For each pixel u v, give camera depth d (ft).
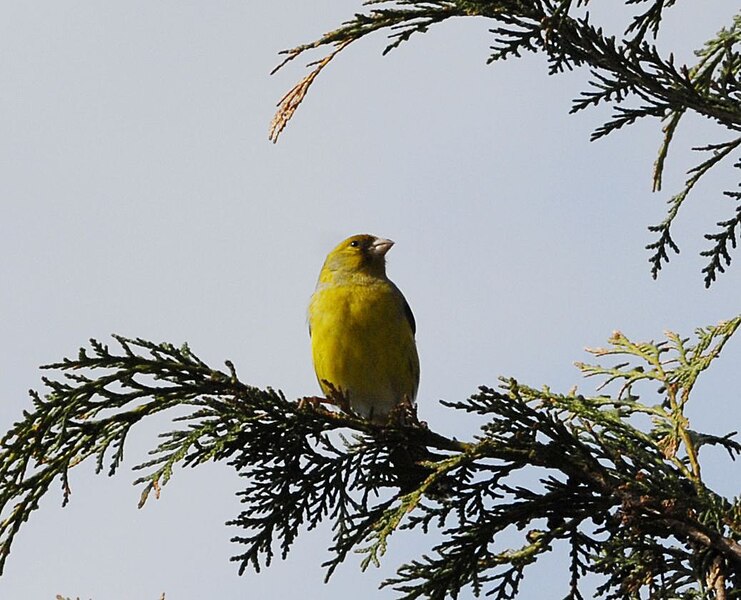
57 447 33.40
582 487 33.55
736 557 32.37
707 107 35.83
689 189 39.68
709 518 32.60
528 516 33.27
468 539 32.73
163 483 33.60
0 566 32.83
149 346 34.37
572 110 36.58
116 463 34.01
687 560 33.40
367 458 36.11
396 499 34.83
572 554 33.14
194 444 34.37
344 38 36.88
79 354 33.96
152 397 34.55
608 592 34.30
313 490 35.78
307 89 37.32
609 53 35.50
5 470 33.14
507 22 35.94
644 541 33.83
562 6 35.06
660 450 35.81
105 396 34.12
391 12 36.58
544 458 33.53
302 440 35.81
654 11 37.58
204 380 34.76
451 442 36.24
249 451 35.47
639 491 32.83
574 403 36.55
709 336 39.01
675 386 38.29
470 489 34.42
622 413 38.01
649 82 35.78
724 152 38.81
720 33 39.19
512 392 33.42
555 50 35.76
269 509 35.55
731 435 37.70
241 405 34.83
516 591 32.76
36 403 33.40
